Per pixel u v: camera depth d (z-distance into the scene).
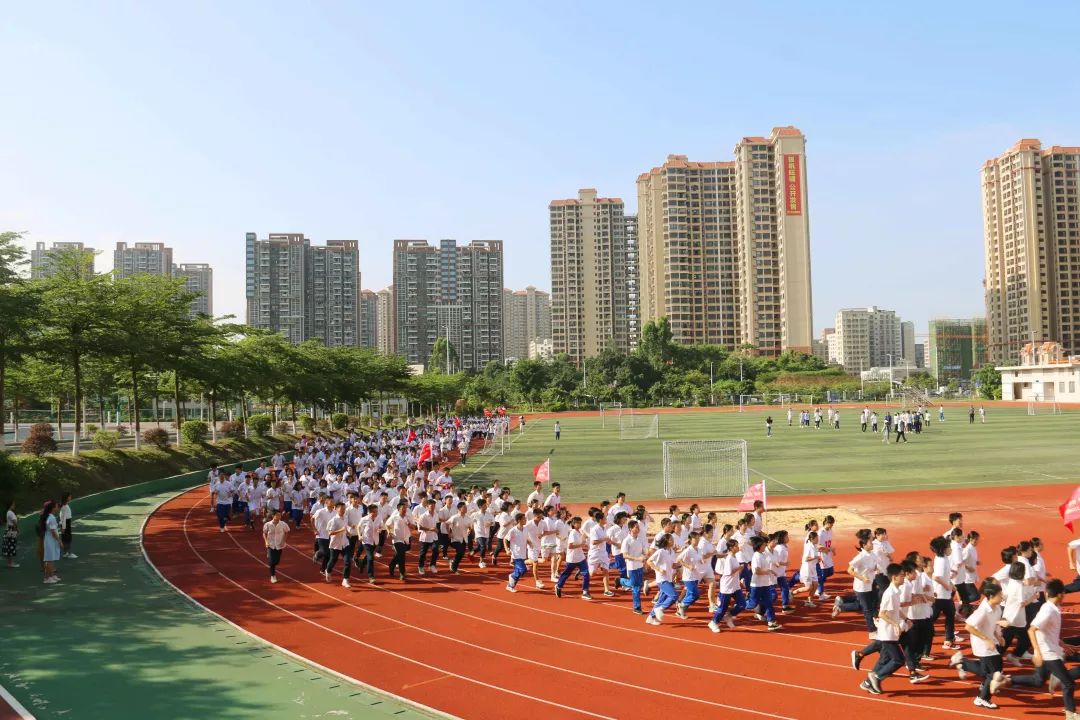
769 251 183.12
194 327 36.75
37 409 92.19
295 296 153.25
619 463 45.31
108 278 32.72
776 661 12.62
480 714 10.47
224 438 49.72
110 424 81.12
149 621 14.90
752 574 14.57
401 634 14.24
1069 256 165.38
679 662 12.61
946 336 199.62
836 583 18.23
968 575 13.79
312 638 13.95
